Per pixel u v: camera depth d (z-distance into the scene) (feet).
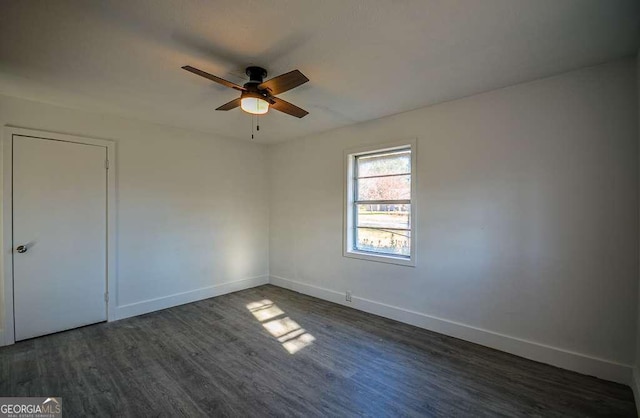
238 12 5.53
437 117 10.43
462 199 9.89
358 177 13.34
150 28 6.02
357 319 11.69
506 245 9.04
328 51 6.93
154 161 12.66
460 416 6.33
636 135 7.20
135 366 8.25
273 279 16.90
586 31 6.16
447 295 10.25
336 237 13.69
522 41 6.53
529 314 8.67
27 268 9.88
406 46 6.73
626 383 7.32
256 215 16.53
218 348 9.31
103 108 10.69
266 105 7.62
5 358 8.68
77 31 6.09
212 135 14.57
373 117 11.93
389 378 7.70
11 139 9.56
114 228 11.63
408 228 11.62
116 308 11.66
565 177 8.10
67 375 7.81
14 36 6.24
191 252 13.84
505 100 9.00
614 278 7.50
